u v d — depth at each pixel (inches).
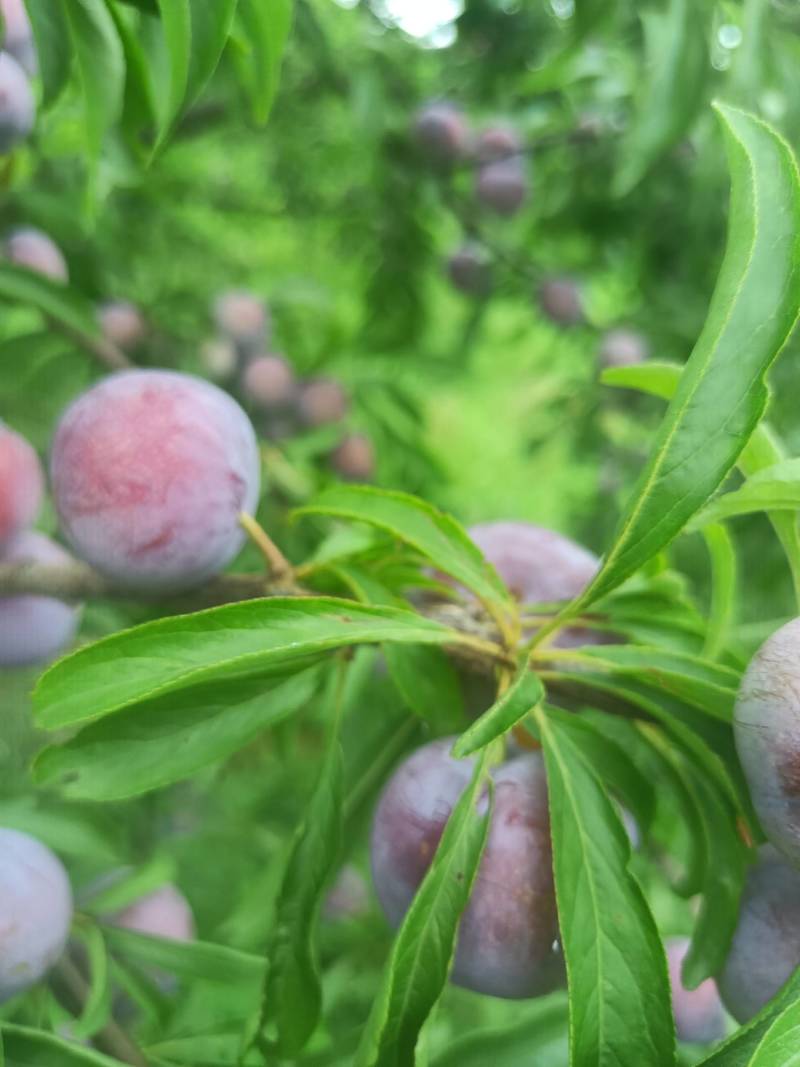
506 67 26.9
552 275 28.8
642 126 14.9
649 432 28.1
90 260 20.9
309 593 9.1
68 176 19.1
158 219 25.6
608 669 7.6
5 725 13.3
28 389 16.2
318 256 32.8
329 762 8.3
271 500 19.3
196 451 8.7
